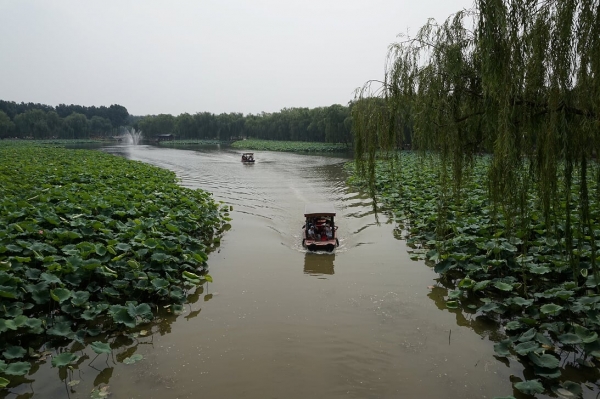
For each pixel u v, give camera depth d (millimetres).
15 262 8945
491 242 11031
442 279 11047
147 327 8570
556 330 7594
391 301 9773
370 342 8000
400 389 6617
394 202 20984
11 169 23812
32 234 11102
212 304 9680
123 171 27547
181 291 9820
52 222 11914
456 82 7883
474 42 7508
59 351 7613
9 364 6609
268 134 106875
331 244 13602
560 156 6477
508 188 7141
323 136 87812
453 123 8062
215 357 7520
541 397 6301
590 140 6449
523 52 6422
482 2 6461
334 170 40281
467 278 9836
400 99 8891
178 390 6590
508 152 6633
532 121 6762
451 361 7355
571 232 7641
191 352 7672
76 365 7242
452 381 6793
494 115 7090
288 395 6473
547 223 6863
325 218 14906
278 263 12547
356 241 14961
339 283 10914
